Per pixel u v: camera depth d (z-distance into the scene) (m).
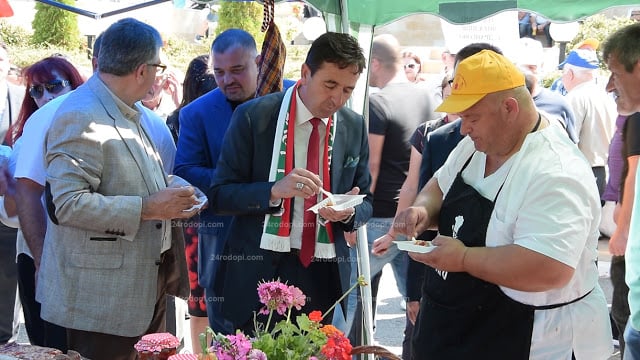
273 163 2.92
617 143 4.32
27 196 3.09
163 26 10.80
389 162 4.80
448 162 2.61
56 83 3.48
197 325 4.21
